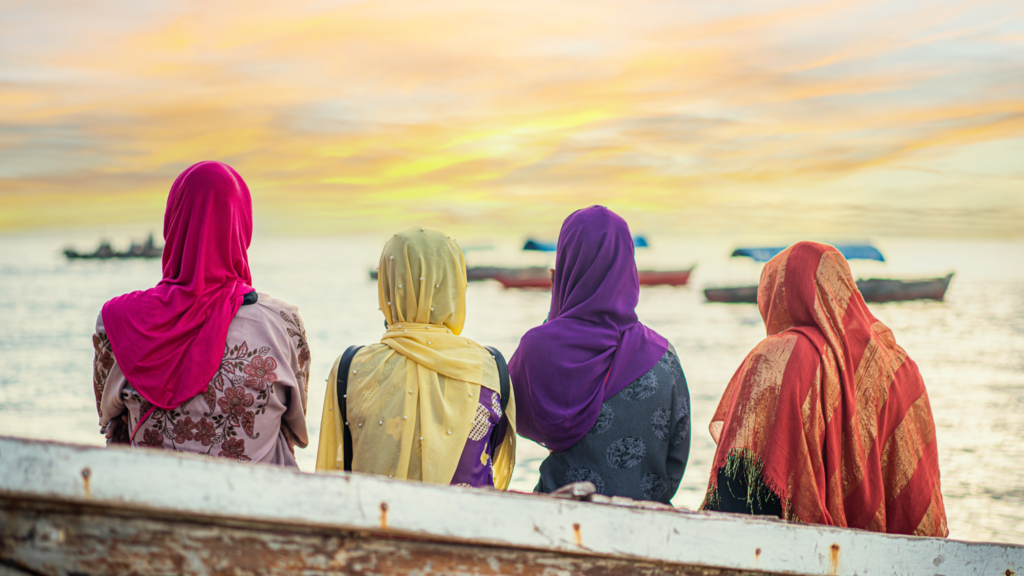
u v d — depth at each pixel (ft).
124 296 6.52
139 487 4.34
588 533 5.16
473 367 6.86
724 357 80.02
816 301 7.34
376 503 4.69
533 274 153.48
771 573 5.73
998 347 83.30
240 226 6.94
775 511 7.22
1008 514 26.37
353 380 6.80
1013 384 58.80
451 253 7.16
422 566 4.88
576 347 7.35
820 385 7.06
